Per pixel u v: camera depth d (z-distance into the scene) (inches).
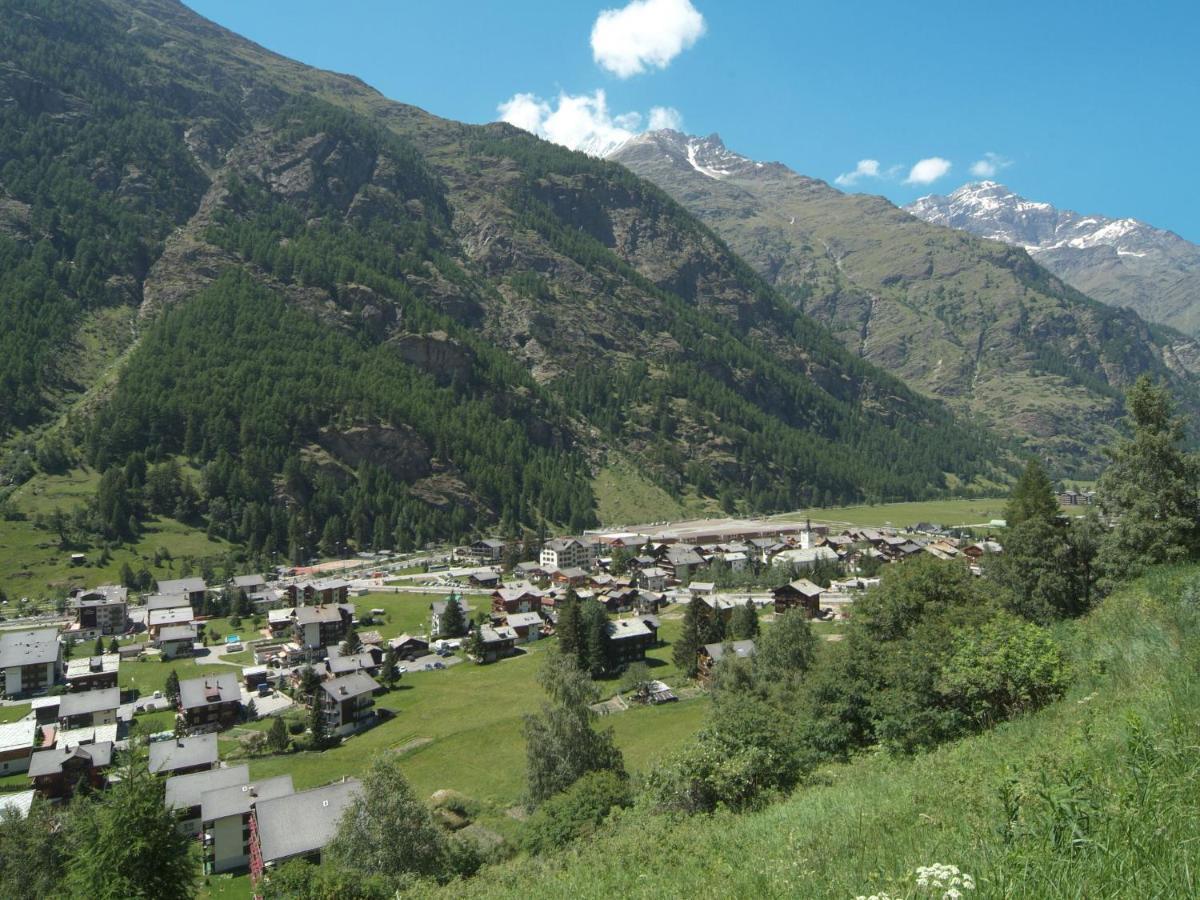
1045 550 2331.4
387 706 4109.3
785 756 1305.4
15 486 7554.1
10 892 2014.0
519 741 3358.8
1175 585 1210.0
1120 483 2188.7
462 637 5457.7
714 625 4375.0
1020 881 314.2
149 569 6963.6
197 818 2655.0
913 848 463.2
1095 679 977.5
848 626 1936.5
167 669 4995.1
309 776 3193.9
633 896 658.8
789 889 470.3
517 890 918.4
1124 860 307.7
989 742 888.3
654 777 1378.0
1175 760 406.3
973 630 1239.5
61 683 4798.2
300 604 6417.3
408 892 1370.6
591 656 4485.7
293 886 1721.2
